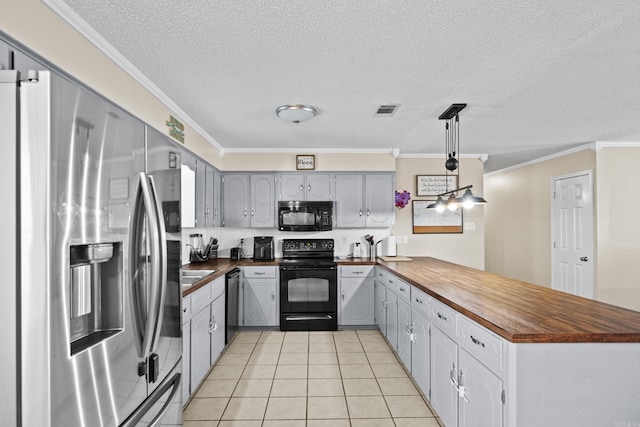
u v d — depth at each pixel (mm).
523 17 1617
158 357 1406
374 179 4422
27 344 877
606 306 1842
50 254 879
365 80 2309
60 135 912
